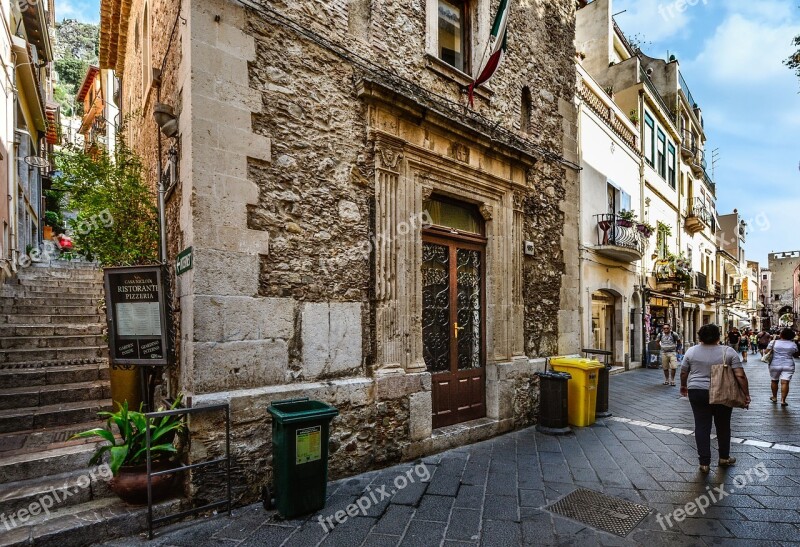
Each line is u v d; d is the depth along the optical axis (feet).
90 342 18.60
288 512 10.91
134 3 26.43
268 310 12.53
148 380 13.97
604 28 49.80
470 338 19.79
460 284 19.43
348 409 13.93
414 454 15.65
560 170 24.12
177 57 12.95
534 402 21.18
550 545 9.89
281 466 10.99
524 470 14.53
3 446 11.70
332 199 14.23
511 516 11.25
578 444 17.61
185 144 11.91
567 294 23.98
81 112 73.87
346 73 14.79
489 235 20.18
